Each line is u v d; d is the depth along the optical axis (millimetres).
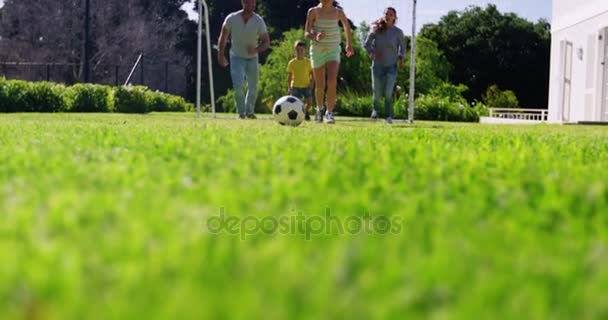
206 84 39188
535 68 41938
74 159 2814
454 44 42500
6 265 1062
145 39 39656
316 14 10078
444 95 30359
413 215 1646
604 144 4812
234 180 2213
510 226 1477
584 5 16500
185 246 1209
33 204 1704
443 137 5258
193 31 42875
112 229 1377
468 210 1698
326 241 1338
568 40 17922
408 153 3359
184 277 1014
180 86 36469
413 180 2295
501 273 1074
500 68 42062
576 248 1290
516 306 869
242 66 11406
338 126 8461
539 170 2701
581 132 7500
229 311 825
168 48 40469
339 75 29219
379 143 4227
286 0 41250
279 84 27812
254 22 11219
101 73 39031
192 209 1637
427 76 30656
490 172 2633
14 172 2439
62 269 1029
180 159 3027
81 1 39438
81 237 1303
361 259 1134
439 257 1138
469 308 865
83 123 7840
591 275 1078
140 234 1292
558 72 18781
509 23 42062
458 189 2119
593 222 1597
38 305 875
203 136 4629
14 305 881
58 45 39031
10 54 38625
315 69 10258
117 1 40625
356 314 835
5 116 12289
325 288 944
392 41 10703
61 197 1735
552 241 1350
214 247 1223
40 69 37125
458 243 1270
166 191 1951
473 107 30312
